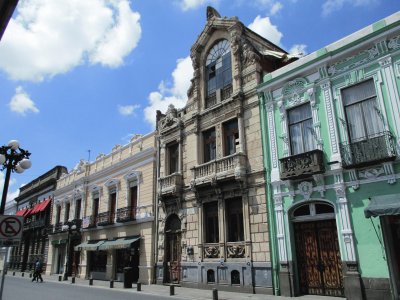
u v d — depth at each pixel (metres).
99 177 30.70
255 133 17.42
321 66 15.13
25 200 48.31
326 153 14.42
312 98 15.32
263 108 17.33
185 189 20.66
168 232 21.53
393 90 12.93
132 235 24.48
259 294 15.22
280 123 16.42
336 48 15.02
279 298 13.77
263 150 16.84
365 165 12.98
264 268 15.52
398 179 12.25
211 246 18.23
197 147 20.34
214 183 18.12
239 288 16.25
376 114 13.38
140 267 22.84
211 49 21.56
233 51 19.47
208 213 19.20
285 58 18.80
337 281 13.55
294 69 16.03
